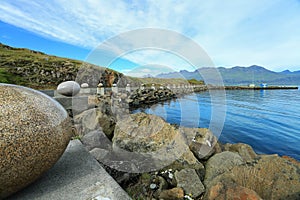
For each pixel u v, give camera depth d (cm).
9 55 2838
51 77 2222
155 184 243
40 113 142
